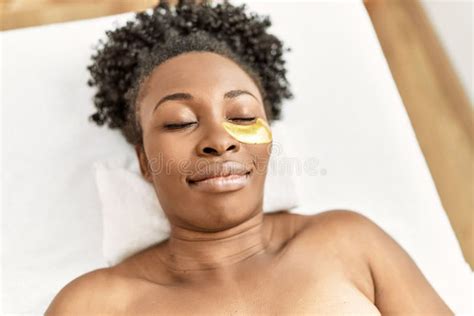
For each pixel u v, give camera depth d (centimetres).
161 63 128
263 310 113
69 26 167
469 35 181
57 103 159
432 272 144
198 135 115
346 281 119
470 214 173
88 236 149
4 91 160
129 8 183
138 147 139
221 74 121
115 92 147
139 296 120
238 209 116
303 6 172
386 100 162
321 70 166
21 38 165
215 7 155
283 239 131
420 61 190
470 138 182
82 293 121
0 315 140
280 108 155
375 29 193
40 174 153
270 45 153
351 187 155
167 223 140
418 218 150
